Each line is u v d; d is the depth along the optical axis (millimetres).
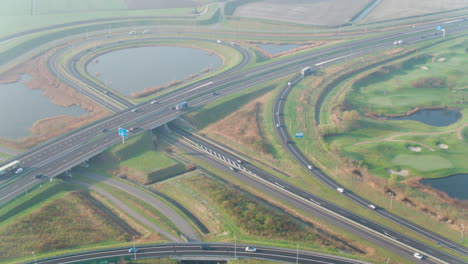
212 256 169875
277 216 197250
